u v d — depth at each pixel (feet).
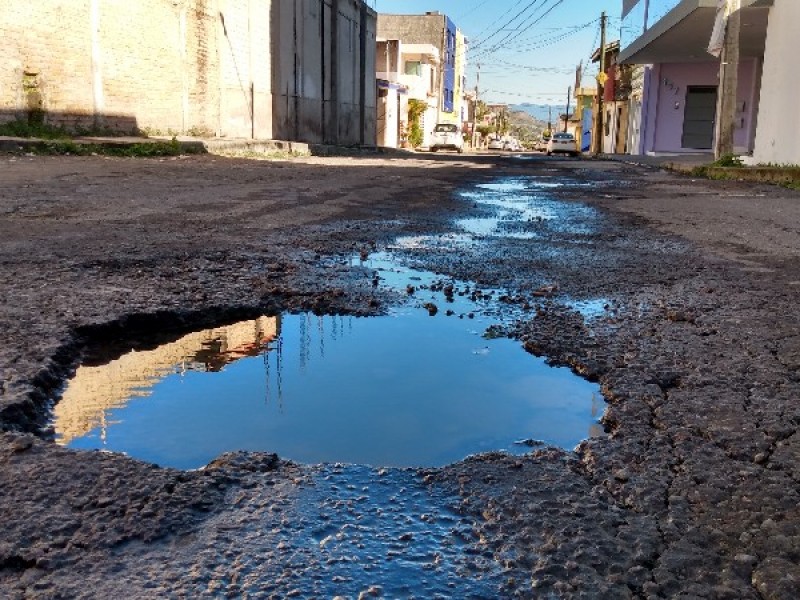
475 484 5.30
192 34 61.05
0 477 5.15
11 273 11.91
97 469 5.31
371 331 9.94
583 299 11.71
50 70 46.14
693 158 69.92
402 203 25.91
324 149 70.49
